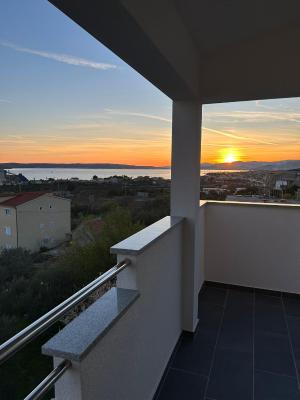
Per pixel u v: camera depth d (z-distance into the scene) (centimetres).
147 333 161
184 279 243
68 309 88
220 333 252
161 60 143
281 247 315
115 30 111
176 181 237
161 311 188
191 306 243
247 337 246
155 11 124
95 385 103
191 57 200
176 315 228
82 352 88
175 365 211
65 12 96
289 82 215
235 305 301
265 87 221
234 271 335
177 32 162
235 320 272
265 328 259
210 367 209
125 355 130
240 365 212
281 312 286
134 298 125
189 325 245
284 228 312
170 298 209
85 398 97
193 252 238
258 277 327
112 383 117
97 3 91
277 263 318
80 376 93
